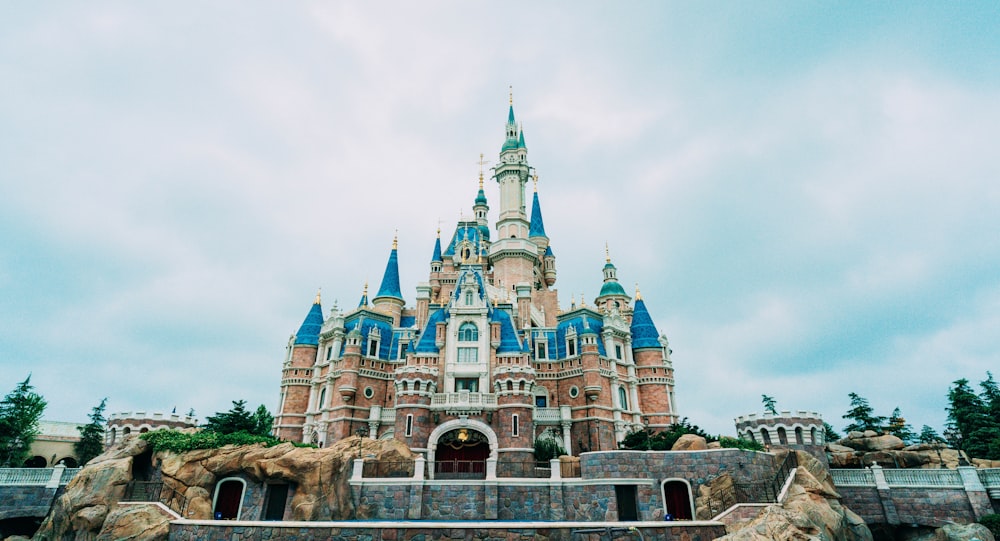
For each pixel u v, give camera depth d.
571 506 39.75
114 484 38.69
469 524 29.55
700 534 30.59
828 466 50.09
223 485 42.19
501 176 108.50
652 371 72.94
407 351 65.31
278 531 29.92
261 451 42.28
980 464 51.22
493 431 55.25
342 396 64.12
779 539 27.94
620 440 64.19
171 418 64.00
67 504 37.62
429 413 56.31
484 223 113.38
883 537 42.12
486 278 97.06
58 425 70.62
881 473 42.88
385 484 40.16
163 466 41.00
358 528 29.50
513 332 62.84
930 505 40.59
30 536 44.66
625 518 39.25
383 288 87.00
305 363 72.31
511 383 57.00
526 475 49.56
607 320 72.31
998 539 36.22
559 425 63.56
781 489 36.31
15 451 61.44
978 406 65.50
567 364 68.50
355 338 67.25
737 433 55.78
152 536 32.12
